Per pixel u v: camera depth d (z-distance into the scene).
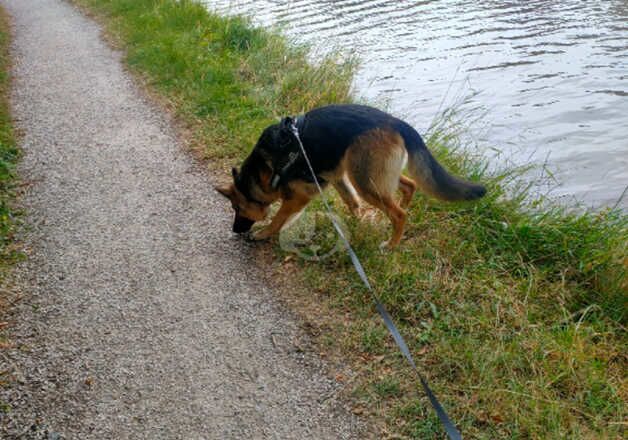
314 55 5.83
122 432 1.89
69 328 2.34
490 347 2.17
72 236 2.99
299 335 2.31
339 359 2.18
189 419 1.95
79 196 3.41
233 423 1.93
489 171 3.77
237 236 3.02
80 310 2.45
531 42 7.23
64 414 1.95
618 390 2.02
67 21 8.53
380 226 2.97
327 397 2.02
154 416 1.96
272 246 2.92
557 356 2.13
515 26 7.99
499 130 4.89
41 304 2.47
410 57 6.86
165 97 5.01
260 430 1.91
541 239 2.82
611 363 2.19
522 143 4.64
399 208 2.72
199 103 4.73
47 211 3.24
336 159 2.66
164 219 3.17
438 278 2.55
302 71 5.08
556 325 2.32
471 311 2.36
